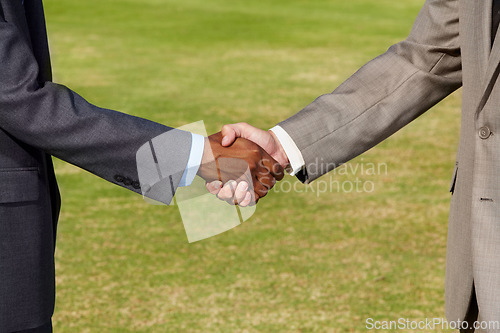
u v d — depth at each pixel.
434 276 4.11
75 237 4.70
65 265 4.27
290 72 11.08
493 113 1.83
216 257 4.39
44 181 1.99
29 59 1.86
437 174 6.12
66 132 1.89
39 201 1.95
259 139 2.34
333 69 11.36
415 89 2.33
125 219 5.05
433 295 3.87
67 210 5.22
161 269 4.22
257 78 10.56
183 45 13.79
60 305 3.77
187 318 3.63
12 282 1.91
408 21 17.09
